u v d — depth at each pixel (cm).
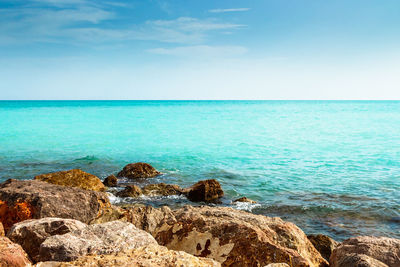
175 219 690
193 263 392
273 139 3691
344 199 1541
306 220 1295
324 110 11525
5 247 467
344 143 3400
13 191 1023
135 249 437
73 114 7956
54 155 2583
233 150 2931
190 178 1953
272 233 650
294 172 2106
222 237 600
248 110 11519
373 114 8775
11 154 2583
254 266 538
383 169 2195
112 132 4200
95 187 1592
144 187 1641
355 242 660
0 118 6344
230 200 1552
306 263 527
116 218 800
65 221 637
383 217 1309
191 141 3484
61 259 441
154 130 4506
